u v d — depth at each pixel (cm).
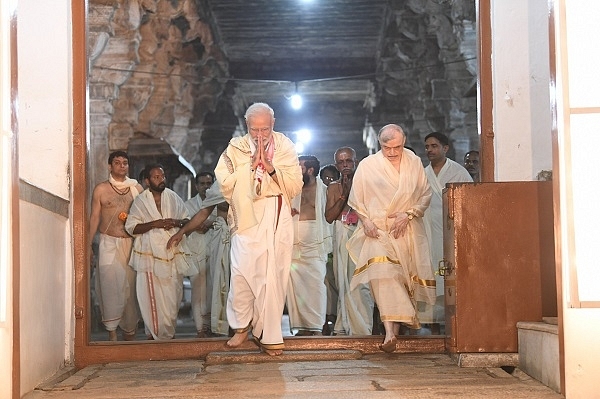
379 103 2183
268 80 2097
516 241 620
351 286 687
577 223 478
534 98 696
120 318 846
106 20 1191
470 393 498
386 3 1745
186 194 1820
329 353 653
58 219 629
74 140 672
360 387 524
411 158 702
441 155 850
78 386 546
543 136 694
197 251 912
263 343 648
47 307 586
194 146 1975
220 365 633
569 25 483
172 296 852
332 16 1867
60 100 663
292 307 827
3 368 454
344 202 823
